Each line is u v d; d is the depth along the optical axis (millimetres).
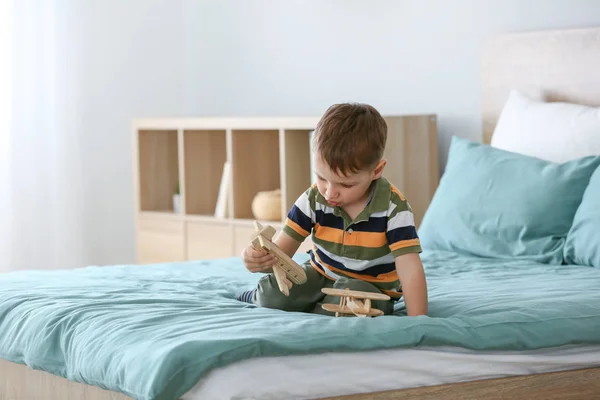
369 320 1729
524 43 3406
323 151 1823
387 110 4012
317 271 2027
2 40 4180
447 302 1994
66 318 1970
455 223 2912
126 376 1628
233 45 4691
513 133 3139
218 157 4352
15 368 2166
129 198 4734
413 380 1703
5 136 4211
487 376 1769
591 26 3324
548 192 2762
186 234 4203
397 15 3936
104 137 4617
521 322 1808
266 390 1578
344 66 4172
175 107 4906
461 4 3709
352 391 1659
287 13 4406
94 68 4562
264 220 3924
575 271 2479
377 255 1942
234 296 2266
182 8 4906
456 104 3754
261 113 4586
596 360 1871
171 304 2041
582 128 2941
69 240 4449
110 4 4617
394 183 3520
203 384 1572
